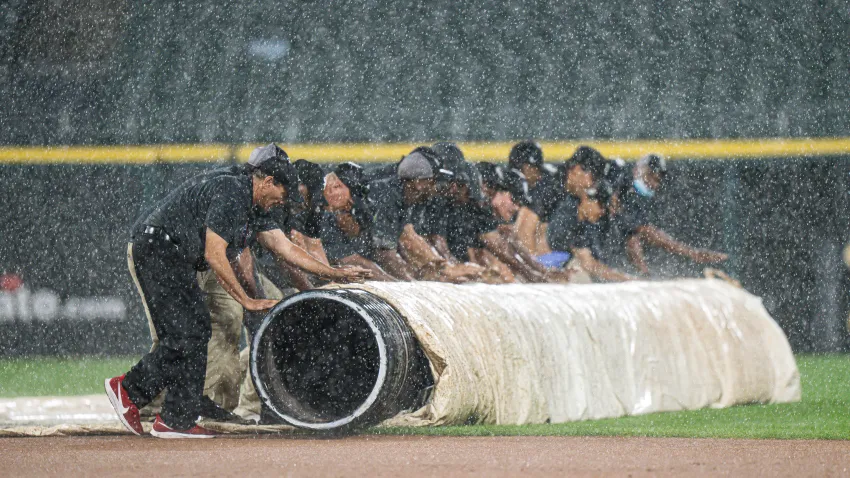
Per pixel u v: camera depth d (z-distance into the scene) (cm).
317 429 1612
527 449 1443
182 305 1675
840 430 1733
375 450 1441
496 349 1827
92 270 4194
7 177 4250
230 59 4566
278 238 1819
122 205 4300
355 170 2178
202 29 4534
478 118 4678
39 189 4250
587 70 4681
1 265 4156
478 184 2520
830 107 4338
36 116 4325
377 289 1725
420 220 2469
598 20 4681
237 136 4534
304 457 1368
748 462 1297
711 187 4222
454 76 4688
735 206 4194
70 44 4378
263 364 1658
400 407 1720
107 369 3466
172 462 1334
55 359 3981
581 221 2853
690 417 2012
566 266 2841
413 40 4688
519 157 2834
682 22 4572
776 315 4141
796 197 4181
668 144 4406
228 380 1802
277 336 1680
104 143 4350
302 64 4634
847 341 4091
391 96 4641
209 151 4484
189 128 4484
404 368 1644
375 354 1702
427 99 4659
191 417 1678
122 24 4478
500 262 2577
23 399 2416
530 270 2650
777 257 4153
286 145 4597
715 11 4578
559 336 1970
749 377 2289
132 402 1680
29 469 1285
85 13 4378
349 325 1706
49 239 4194
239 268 1819
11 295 4119
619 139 4591
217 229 1648
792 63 4488
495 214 2769
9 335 4088
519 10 4697
